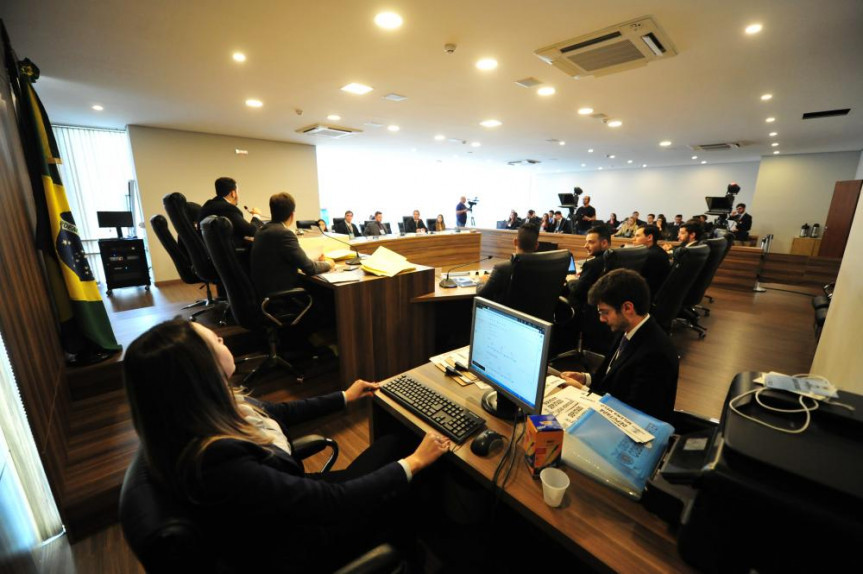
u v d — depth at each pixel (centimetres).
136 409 67
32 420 131
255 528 72
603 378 142
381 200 1073
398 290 245
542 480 85
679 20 232
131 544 56
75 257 208
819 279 614
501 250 852
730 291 593
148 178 548
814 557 53
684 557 68
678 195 1091
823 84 347
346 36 253
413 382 137
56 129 516
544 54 273
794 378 75
